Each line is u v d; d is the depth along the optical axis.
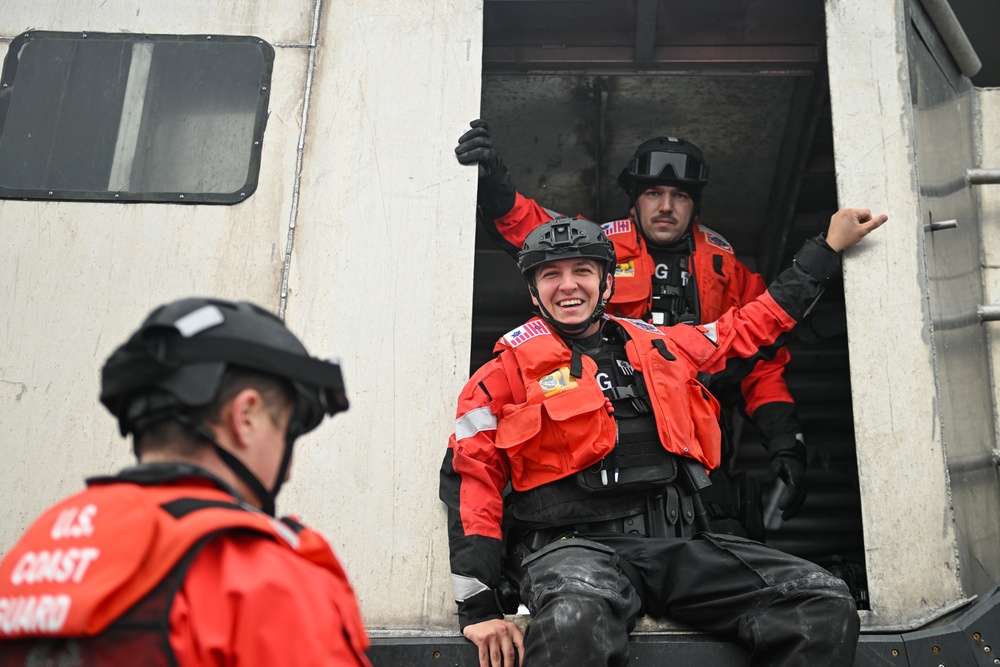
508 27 4.55
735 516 3.31
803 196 5.20
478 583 2.91
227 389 1.54
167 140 3.73
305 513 3.24
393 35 3.81
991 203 4.43
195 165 3.69
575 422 3.02
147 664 1.31
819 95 4.61
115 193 3.66
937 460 3.18
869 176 3.50
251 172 3.66
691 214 4.31
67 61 3.84
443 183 3.62
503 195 3.85
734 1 4.37
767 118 5.04
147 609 1.33
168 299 3.53
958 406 3.54
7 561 1.43
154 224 3.61
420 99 3.73
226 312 1.58
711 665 2.83
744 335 3.36
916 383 3.26
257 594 1.37
